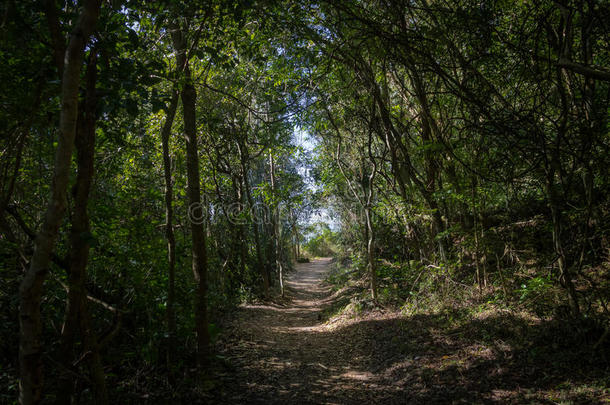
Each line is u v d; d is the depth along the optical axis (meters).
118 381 4.28
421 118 7.84
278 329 8.91
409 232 9.62
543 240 7.30
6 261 4.02
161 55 5.05
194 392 4.30
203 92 9.04
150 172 7.84
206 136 10.41
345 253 20.66
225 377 5.03
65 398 2.89
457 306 6.45
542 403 3.40
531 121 3.54
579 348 4.09
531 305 5.48
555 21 4.14
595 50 4.49
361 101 7.73
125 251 4.76
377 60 5.04
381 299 8.83
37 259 2.12
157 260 5.25
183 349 5.20
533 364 4.09
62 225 4.26
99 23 2.88
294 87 7.45
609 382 3.42
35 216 4.50
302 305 13.56
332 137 11.24
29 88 3.08
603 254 5.78
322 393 4.61
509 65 4.64
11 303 4.10
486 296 6.46
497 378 4.02
